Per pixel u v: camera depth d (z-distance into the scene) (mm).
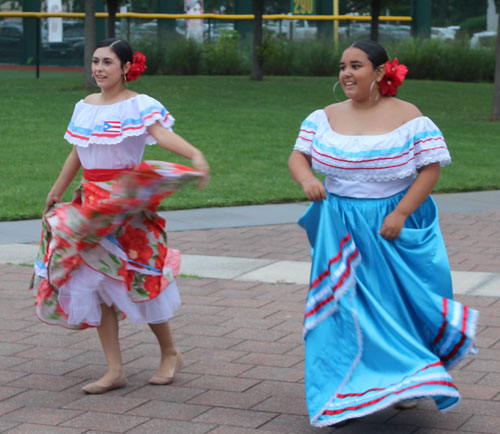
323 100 23375
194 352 5703
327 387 4301
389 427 4473
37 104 20562
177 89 24406
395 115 4480
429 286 4496
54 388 5059
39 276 5004
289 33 34625
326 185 4660
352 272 4359
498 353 5641
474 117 21594
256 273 7898
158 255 4883
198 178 4508
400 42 33344
